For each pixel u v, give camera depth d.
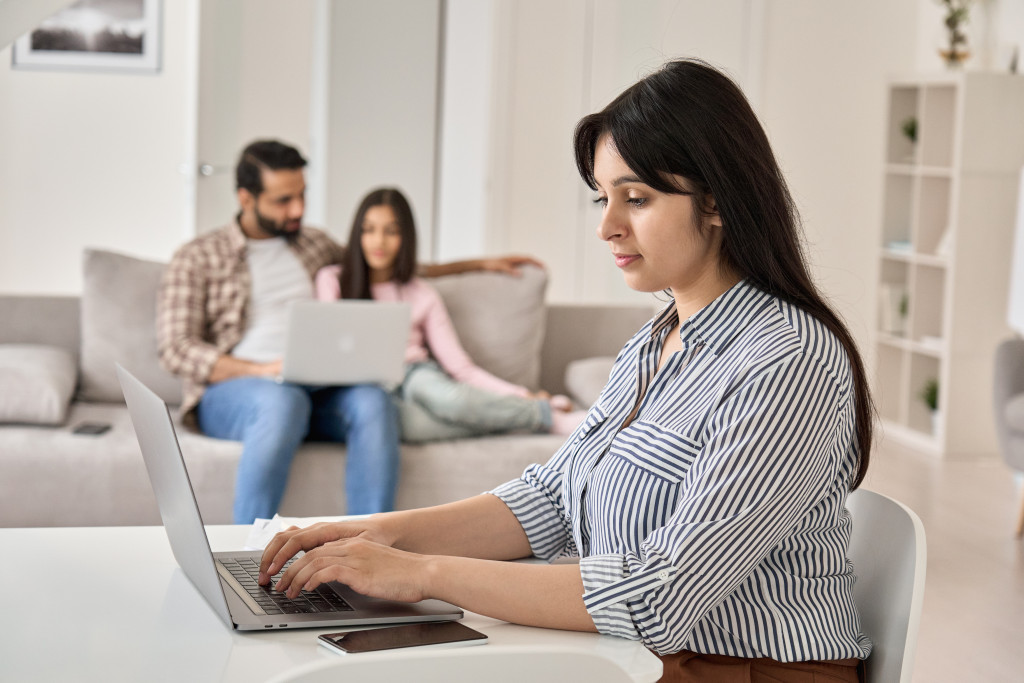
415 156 5.82
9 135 5.16
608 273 5.88
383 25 5.68
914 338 5.51
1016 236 4.30
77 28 5.14
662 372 1.30
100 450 2.87
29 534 1.39
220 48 4.88
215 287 3.29
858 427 1.28
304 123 5.20
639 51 5.78
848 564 1.32
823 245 6.10
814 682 1.21
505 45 5.66
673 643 1.11
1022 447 3.91
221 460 2.89
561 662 0.81
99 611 1.12
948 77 5.14
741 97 1.22
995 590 3.30
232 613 1.11
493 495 1.44
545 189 5.80
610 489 1.26
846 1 5.96
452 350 3.40
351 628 1.12
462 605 1.15
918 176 5.43
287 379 2.96
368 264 3.38
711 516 1.12
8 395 2.95
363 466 2.89
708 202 1.22
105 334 3.36
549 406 3.24
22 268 5.23
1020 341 4.11
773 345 1.19
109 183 5.26
